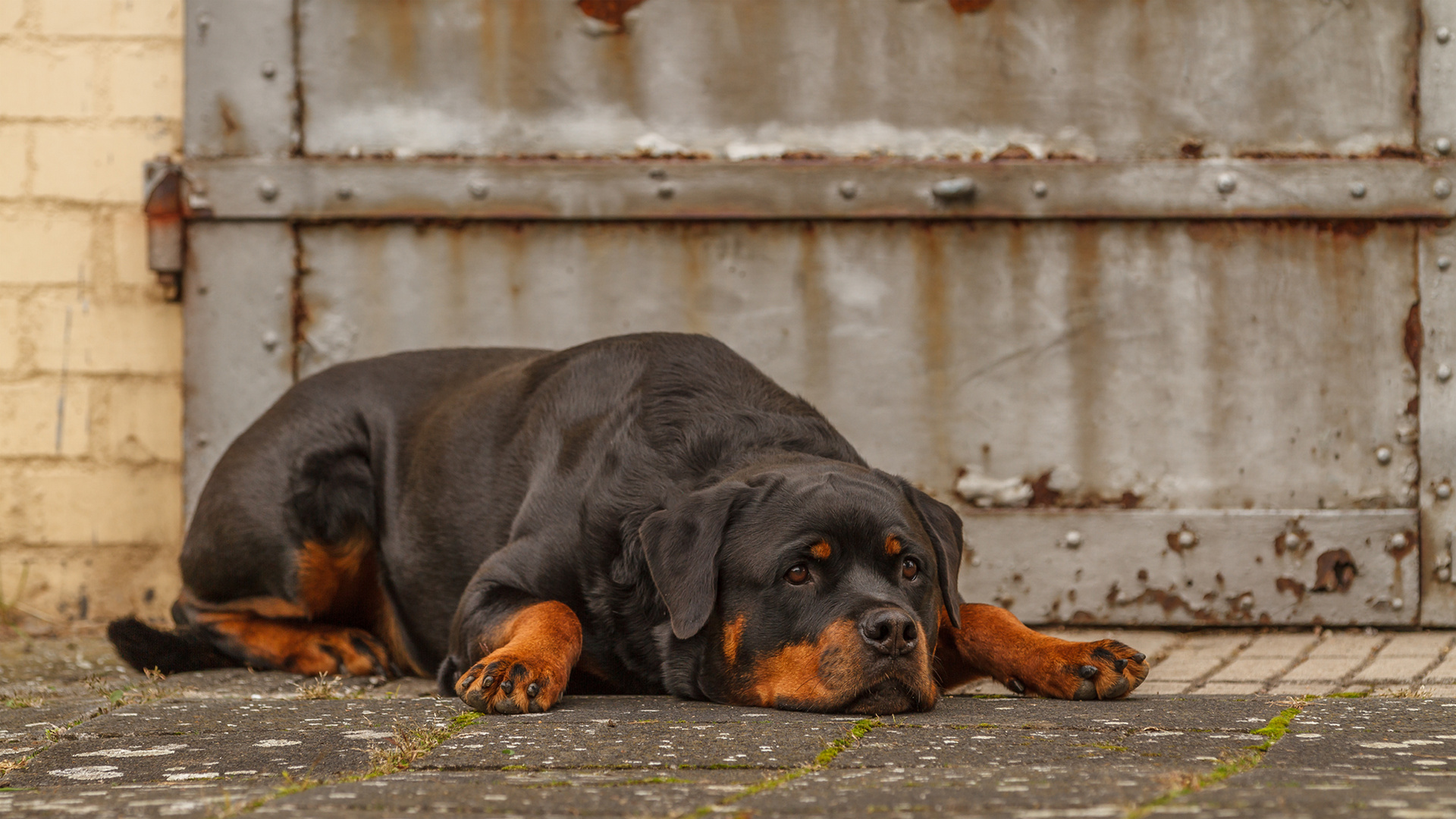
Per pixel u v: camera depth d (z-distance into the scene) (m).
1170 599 6.84
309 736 3.53
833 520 4.04
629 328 6.99
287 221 6.93
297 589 5.52
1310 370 6.86
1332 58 6.86
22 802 2.82
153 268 6.92
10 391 7.22
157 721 3.85
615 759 3.13
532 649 4.09
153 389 7.26
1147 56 6.88
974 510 6.93
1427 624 6.80
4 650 6.39
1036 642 4.41
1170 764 3.01
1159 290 6.88
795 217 6.91
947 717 3.78
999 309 6.93
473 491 5.12
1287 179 6.81
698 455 4.64
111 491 7.25
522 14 6.95
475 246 6.98
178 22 7.28
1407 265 6.83
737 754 3.18
